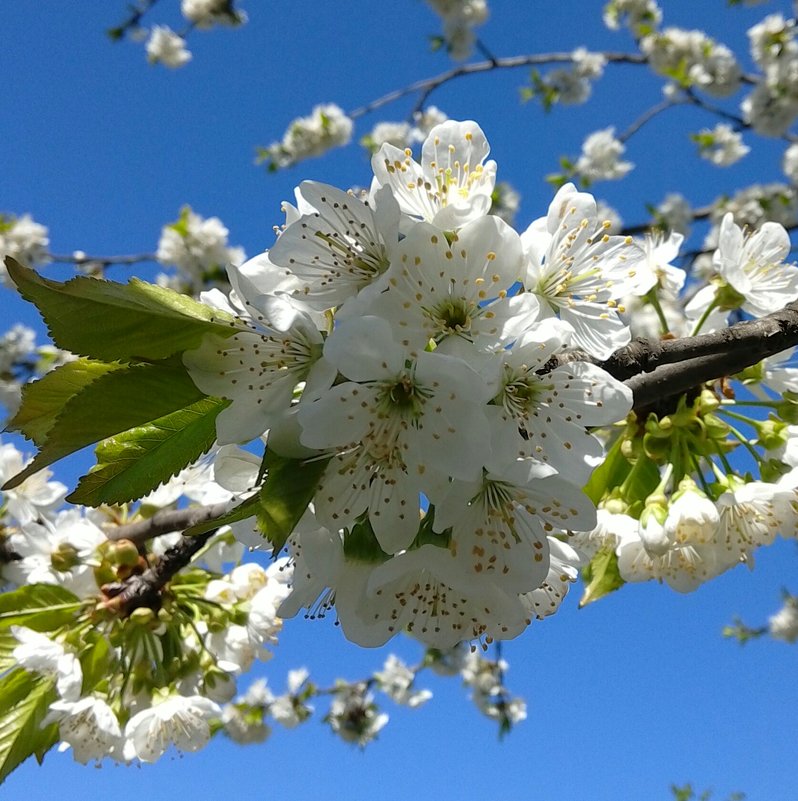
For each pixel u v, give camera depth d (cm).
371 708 68
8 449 31
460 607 17
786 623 69
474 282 15
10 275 14
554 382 16
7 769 25
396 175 17
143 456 16
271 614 28
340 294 16
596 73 74
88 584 27
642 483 23
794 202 66
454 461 14
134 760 27
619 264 18
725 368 19
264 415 15
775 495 22
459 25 79
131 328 14
